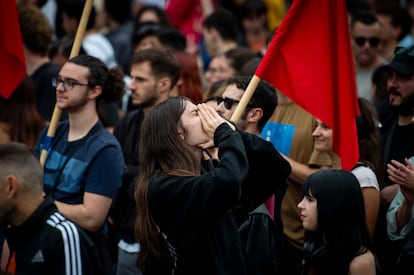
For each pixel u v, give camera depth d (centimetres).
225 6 2241
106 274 1080
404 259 993
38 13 1455
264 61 994
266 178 938
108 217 1155
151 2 2314
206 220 855
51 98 1430
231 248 881
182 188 862
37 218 874
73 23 1759
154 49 1277
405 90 1179
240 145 870
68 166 1093
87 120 1111
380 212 1106
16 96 1244
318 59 1009
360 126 1127
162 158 891
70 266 871
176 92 1337
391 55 1772
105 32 2031
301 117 1203
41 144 1159
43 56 1457
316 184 985
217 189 844
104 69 1120
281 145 1207
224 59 1484
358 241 977
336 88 1016
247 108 1083
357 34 1591
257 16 1978
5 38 1150
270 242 989
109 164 1084
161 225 881
